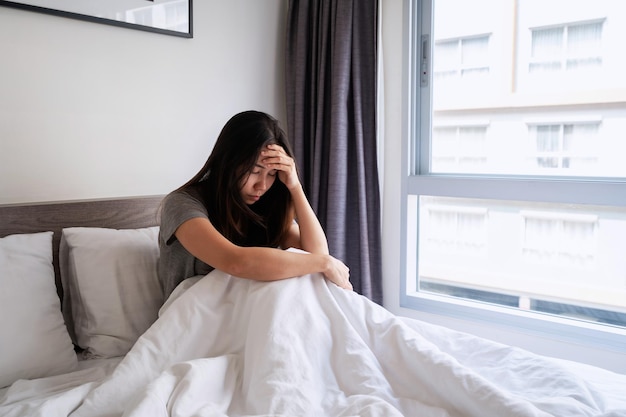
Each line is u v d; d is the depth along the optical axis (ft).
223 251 4.14
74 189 5.59
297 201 5.31
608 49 6.16
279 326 3.61
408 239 7.65
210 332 3.95
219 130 7.23
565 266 6.82
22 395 3.59
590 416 2.88
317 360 3.57
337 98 7.23
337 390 3.46
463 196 6.99
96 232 4.94
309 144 7.98
